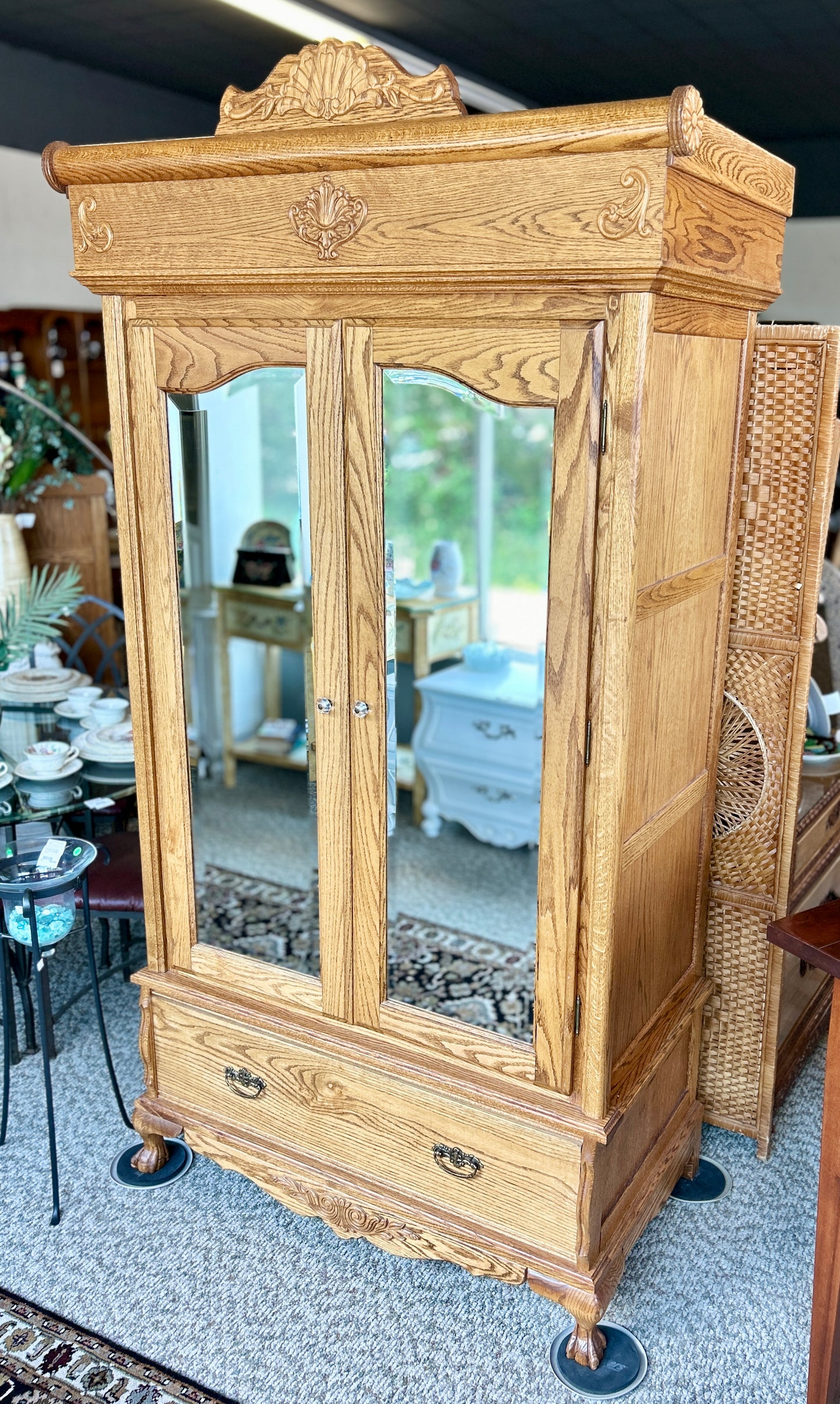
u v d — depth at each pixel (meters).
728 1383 1.86
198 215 1.76
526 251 1.49
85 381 4.57
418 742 3.90
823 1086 2.70
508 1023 2.72
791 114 4.68
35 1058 2.72
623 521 1.54
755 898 2.31
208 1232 2.20
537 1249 1.88
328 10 3.46
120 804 3.15
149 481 1.99
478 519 5.23
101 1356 1.90
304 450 1.82
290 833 4.03
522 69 4.23
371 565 1.80
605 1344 1.90
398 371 1.70
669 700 1.85
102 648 3.75
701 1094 2.50
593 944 1.71
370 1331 1.96
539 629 3.84
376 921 1.95
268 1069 2.12
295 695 4.55
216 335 1.85
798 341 2.02
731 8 3.35
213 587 4.29
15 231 4.20
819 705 2.76
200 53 4.14
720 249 1.62
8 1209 2.25
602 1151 1.82
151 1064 2.31
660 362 1.55
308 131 1.62
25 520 3.39
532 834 3.75
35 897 2.12
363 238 1.62
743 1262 2.12
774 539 2.14
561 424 1.56
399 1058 1.96
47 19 3.68
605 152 1.40
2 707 3.05
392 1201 2.02
